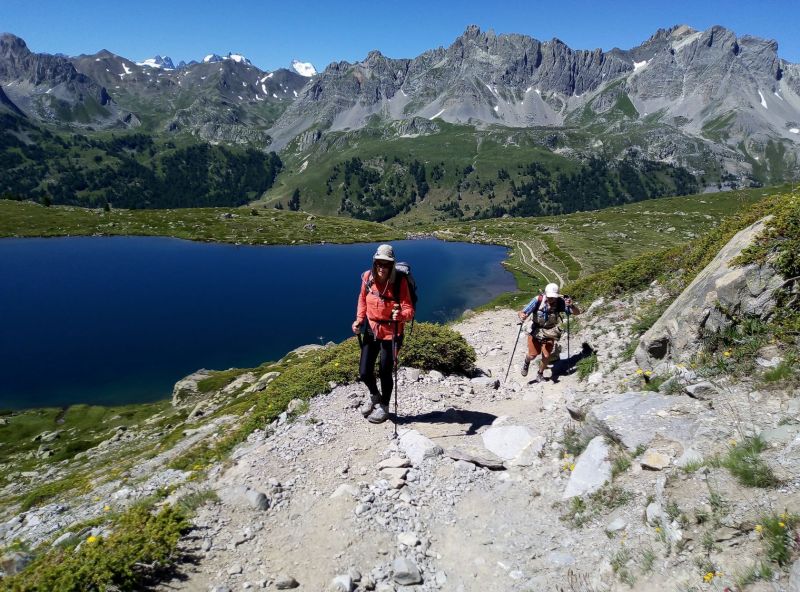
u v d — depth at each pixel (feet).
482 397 40.40
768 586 13.53
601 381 36.42
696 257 49.37
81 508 41.75
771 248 28.25
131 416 128.77
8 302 248.73
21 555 24.45
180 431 80.02
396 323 30.60
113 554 19.58
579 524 20.97
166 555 20.71
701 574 15.12
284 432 35.24
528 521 22.63
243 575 20.29
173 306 246.68
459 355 46.83
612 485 21.94
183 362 172.24
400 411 36.14
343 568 20.81
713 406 23.48
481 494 25.62
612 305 59.06
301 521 23.95
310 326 214.48
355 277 323.57
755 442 18.70
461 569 20.70
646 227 436.76
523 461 27.71
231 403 90.68
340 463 29.32
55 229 486.38
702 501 17.42
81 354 178.70
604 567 17.66
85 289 280.10
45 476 89.10
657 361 33.47
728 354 26.63
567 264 290.35
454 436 31.91
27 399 144.46
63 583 18.22
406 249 430.20
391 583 20.08
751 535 15.25
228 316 228.84
